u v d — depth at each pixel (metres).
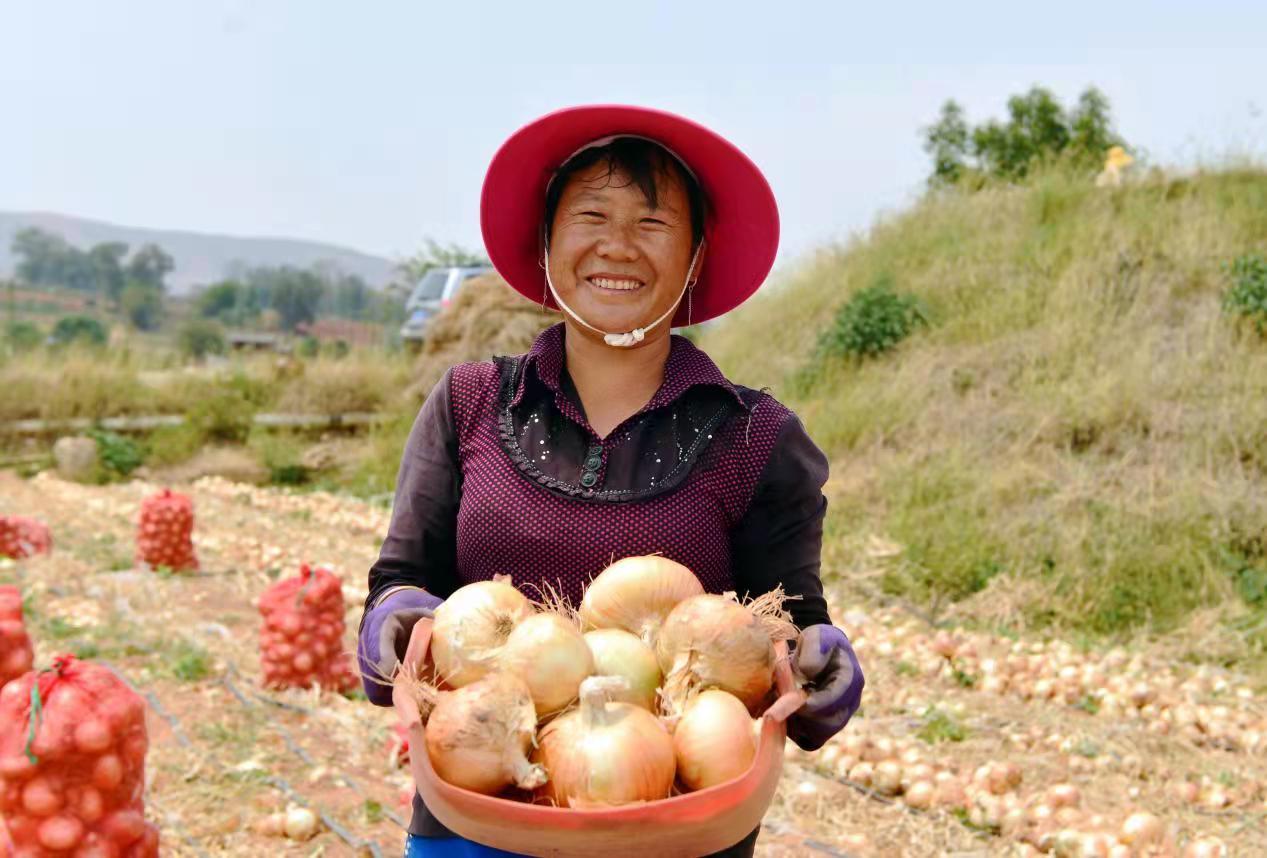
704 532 1.89
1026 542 9.43
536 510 1.88
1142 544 9.09
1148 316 12.41
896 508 10.48
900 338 13.87
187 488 15.45
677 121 1.92
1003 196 16.34
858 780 4.95
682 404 1.95
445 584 2.11
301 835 4.13
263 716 5.38
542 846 1.42
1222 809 4.87
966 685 6.71
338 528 12.33
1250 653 7.64
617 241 1.91
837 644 1.75
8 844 2.73
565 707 1.58
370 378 19.59
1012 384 12.32
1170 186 14.76
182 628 7.15
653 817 1.40
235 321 130.75
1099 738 5.72
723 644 1.61
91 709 2.75
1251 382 10.86
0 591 4.25
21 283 184.50
